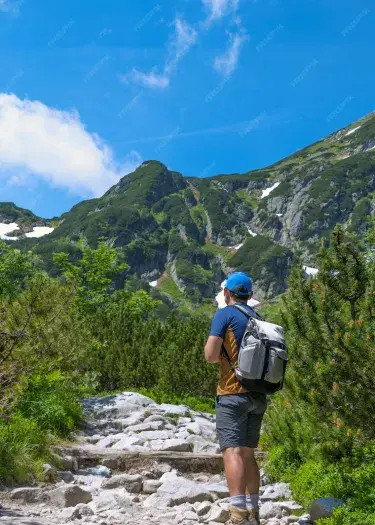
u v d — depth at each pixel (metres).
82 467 8.96
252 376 5.12
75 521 5.89
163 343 21.06
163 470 9.08
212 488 7.70
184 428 12.63
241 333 5.29
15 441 7.97
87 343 13.99
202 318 23.33
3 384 7.90
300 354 6.88
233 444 5.18
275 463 9.10
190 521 6.30
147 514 6.56
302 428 8.70
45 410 10.49
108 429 12.37
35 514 6.12
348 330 6.50
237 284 5.59
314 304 6.88
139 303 38.03
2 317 9.98
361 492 6.76
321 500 6.63
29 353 8.68
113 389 19.30
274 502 7.41
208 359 5.35
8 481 7.11
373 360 6.22
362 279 6.64
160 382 18.59
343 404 6.43
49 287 12.61
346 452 7.10
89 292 36.97
